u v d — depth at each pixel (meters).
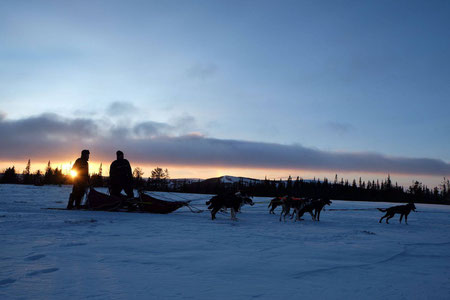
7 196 21.27
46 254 4.26
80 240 5.39
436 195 84.12
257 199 27.05
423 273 4.04
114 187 12.32
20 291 2.80
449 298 3.06
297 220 11.76
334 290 3.17
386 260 4.77
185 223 9.05
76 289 2.89
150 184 69.75
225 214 13.36
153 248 4.97
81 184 11.87
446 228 10.77
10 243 4.94
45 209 11.51
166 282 3.20
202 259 4.32
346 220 12.55
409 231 9.41
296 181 98.00
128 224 8.12
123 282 3.15
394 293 3.15
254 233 7.42
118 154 12.62
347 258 4.79
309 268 4.04
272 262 4.29
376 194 90.56
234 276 3.54
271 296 2.89
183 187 86.31
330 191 91.50
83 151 12.10
